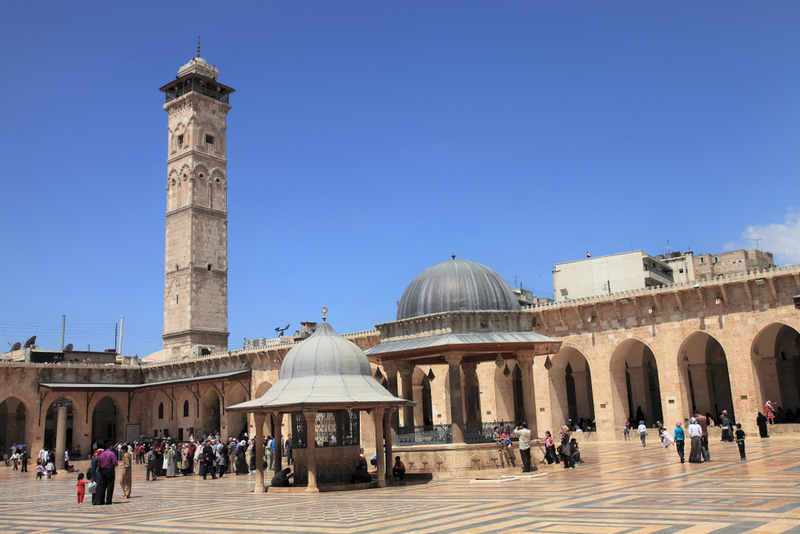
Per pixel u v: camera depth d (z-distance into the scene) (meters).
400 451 27.39
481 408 46.25
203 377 58.00
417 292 28.89
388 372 28.98
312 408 22.34
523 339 26.91
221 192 72.56
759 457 24.36
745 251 76.12
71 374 63.25
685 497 15.11
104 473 22.53
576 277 69.12
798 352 45.69
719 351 47.44
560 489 18.77
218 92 75.25
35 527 16.80
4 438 64.19
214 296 69.56
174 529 15.11
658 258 79.75
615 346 41.56
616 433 41.03
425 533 12.26
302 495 21.95
